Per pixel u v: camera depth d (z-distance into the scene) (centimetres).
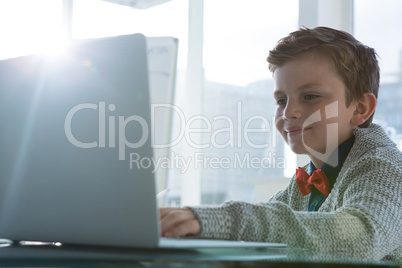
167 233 62
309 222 69
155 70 72
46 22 333
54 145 63
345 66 109
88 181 59
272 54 114
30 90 67
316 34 111
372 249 69
